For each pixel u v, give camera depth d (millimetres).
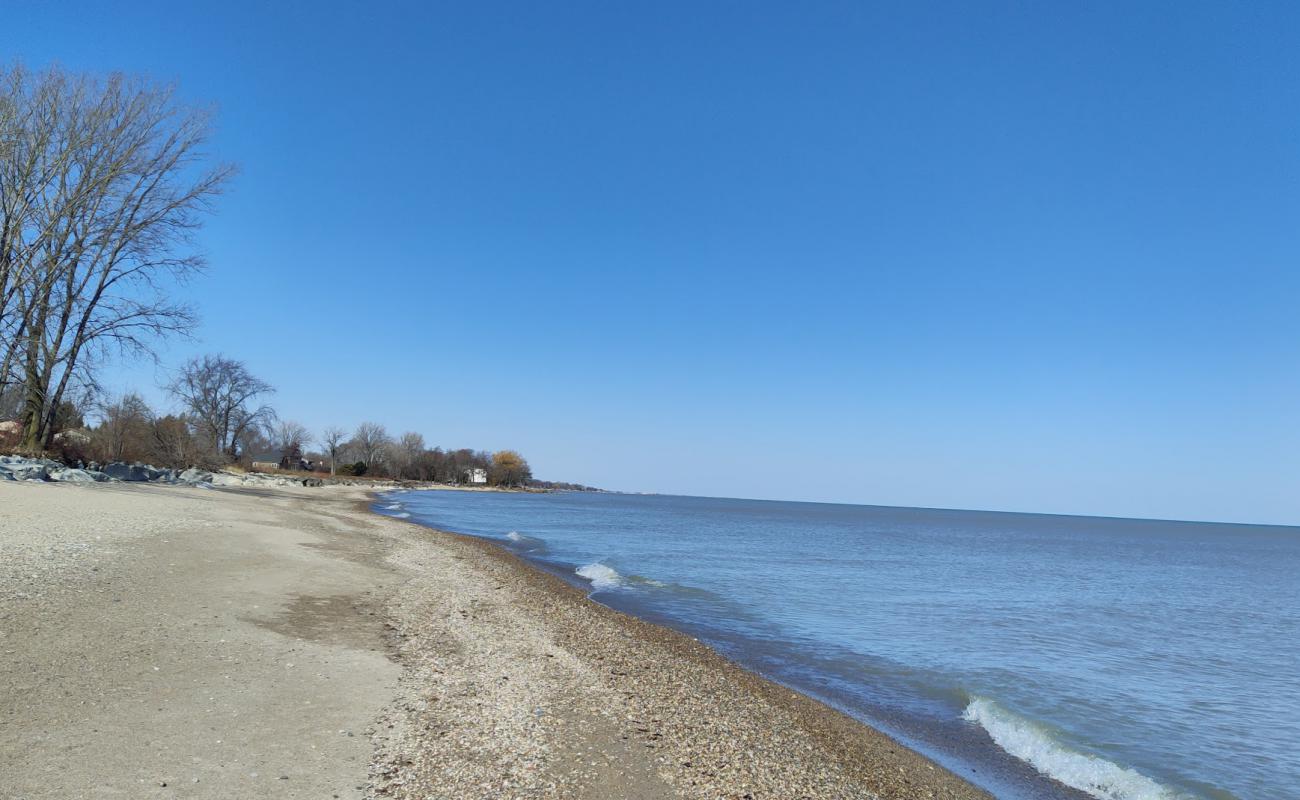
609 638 14086
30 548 13414
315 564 17469
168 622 10016
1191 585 42844
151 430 54219
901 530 102938
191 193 35531
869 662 15672
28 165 30641
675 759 7691
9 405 40625
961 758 9984
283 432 125438
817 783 7766
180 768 5867
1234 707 14492
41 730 6203
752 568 34688
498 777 6535
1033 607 27500
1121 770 10062
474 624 13242
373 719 7578
